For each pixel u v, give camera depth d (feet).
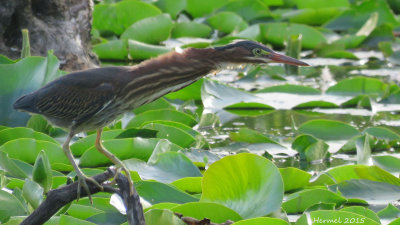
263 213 25.17
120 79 24.38
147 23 59.93
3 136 32.60
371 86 48.85
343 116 43.83
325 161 35.04
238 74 56.75
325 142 35.37
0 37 43.06
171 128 34.45
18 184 27.86
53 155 31.22
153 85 24.81
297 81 54.75
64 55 44.78
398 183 29.35
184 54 25.09
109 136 33.50
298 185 29.50
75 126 24.85
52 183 27.14
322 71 58.39
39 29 44.24
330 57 64.28
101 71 24.62
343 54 63.87
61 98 24.54
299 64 25.71
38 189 24.95
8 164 28.73
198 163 32.04
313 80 54.95
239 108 45.11
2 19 42.75
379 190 29.25
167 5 71.46
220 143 37.14
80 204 25.81
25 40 38.29
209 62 25.17
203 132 39.88
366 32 67.31
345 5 76.89
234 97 46.26
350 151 36.65
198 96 46.26
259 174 25.71
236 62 25.49
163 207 25.04
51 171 26.68
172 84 25.02
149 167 29.68
